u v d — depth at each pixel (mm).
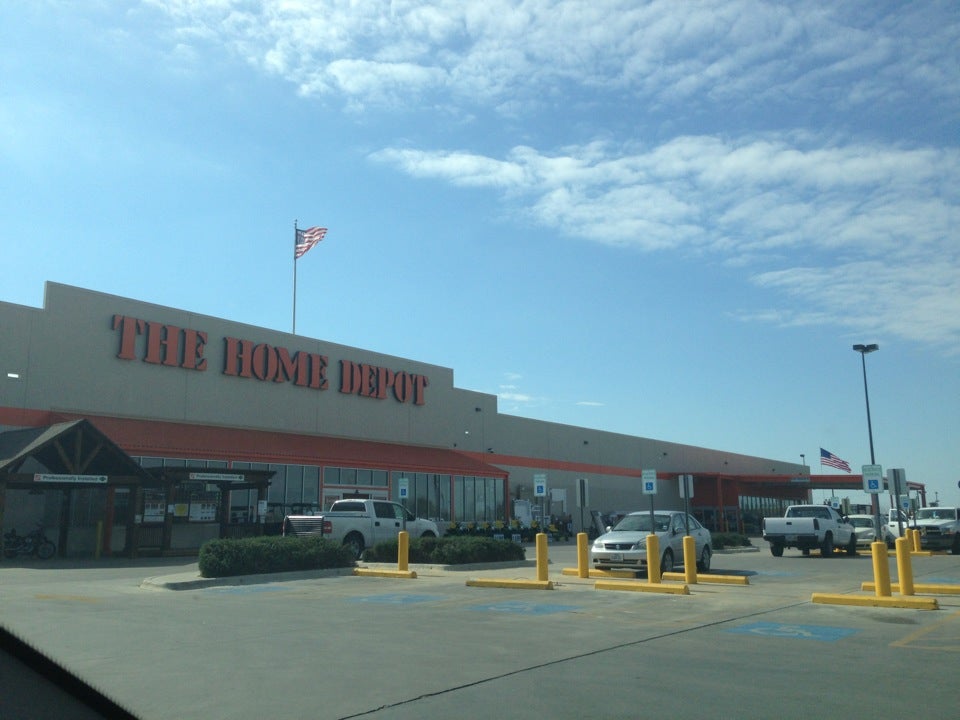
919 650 10586
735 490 69688
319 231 45219
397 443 45688
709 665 9578
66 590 16953
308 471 37375
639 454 66938
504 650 10484
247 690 8195
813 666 9555
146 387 33688
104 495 29422
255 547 19984
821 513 31125
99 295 32562
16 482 25109
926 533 33500
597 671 9227
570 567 24562
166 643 10641
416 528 29062
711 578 19391
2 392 29047
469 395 51625
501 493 50469
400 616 13625
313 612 14000
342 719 7219
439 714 7395
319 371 41312
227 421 36656
